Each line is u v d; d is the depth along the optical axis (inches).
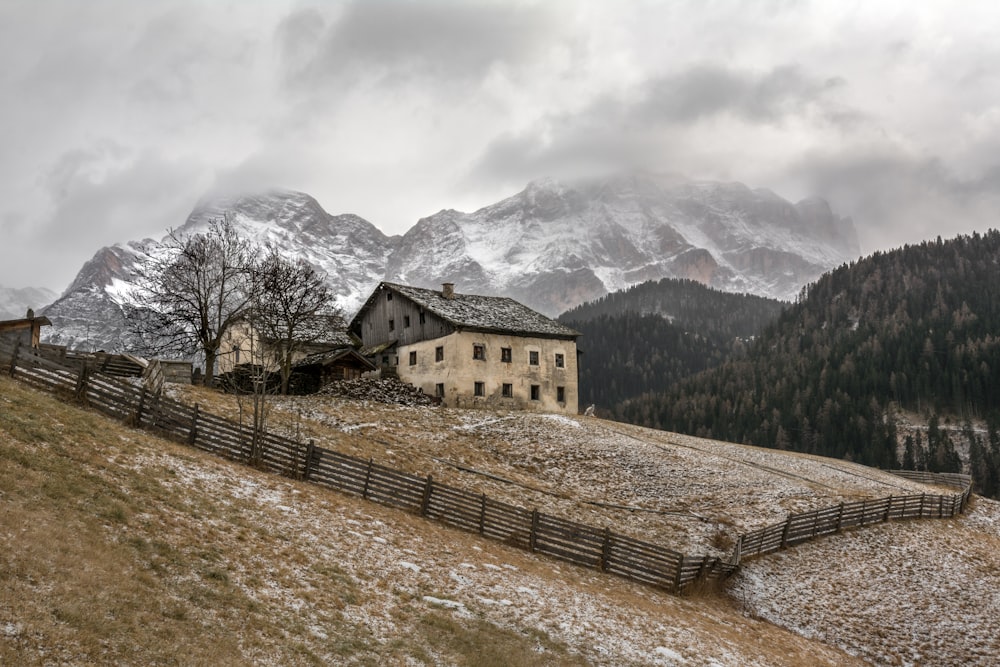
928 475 2701.8
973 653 1282.0
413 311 2810.0
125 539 722.2
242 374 2442.2
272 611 703.7
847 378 7175.2
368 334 3095.5
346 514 1078.4
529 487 1617.9
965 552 1745.8
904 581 1517.0
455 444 1863.9
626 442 2171.5
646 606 1093.1
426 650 734.5
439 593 887.7
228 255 2459.4
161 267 2488.9
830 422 6520.7
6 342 1190.9
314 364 2623.0
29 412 958.4
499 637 808.9
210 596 684.7
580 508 1557.6
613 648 869.8
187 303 2356.1
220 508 907.4
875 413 6683.1
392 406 2187.5
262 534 878.4
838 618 1318.9
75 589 599.2
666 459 2055.9
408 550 1010.1
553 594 1003.9
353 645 695.7
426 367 2687.0
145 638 577.6
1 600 546.0
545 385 2701.8
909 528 1831.9
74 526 700.7
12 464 775.7
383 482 1237.7
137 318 2493.8
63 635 538.3
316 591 781.3
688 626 1051.9
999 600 1501.0
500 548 1194.0
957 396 6806.1
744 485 1934.1
